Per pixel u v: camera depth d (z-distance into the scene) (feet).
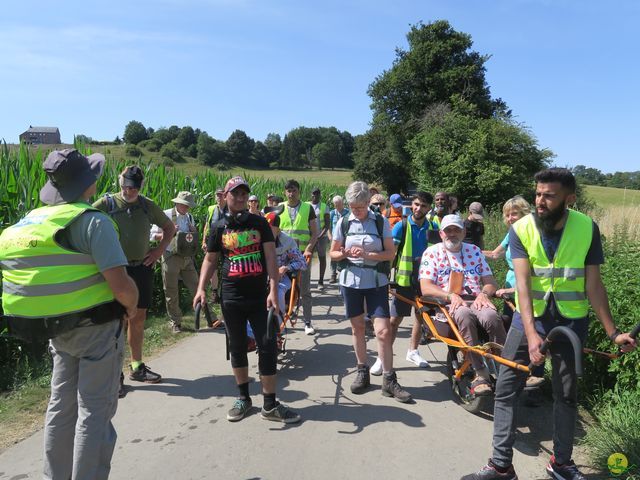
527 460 11.30
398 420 13.19
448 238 15.35
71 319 8.21
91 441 8.46
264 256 13.21
